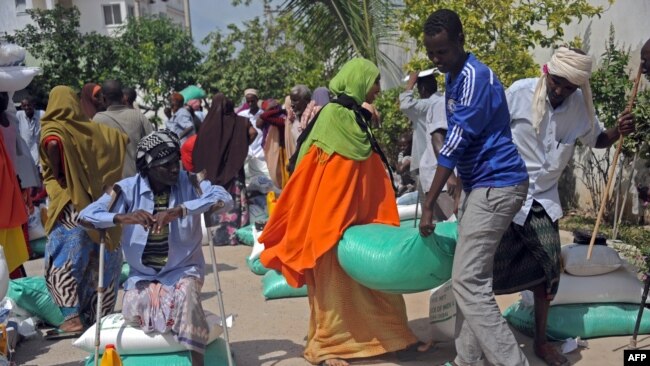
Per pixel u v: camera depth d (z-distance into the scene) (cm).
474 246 412
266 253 518
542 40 926
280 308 638
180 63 1928
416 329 561
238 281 750
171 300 450
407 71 989
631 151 786
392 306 494
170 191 464
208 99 1941
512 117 460
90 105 764
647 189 727
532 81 458
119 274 594
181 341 443
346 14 1045
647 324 515
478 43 909
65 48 1834
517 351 409
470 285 413
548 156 455
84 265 580
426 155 607
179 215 438
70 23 1898
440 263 440
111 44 1927
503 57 895
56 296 582
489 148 409
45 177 583
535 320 481
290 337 555
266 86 1812
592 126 459
